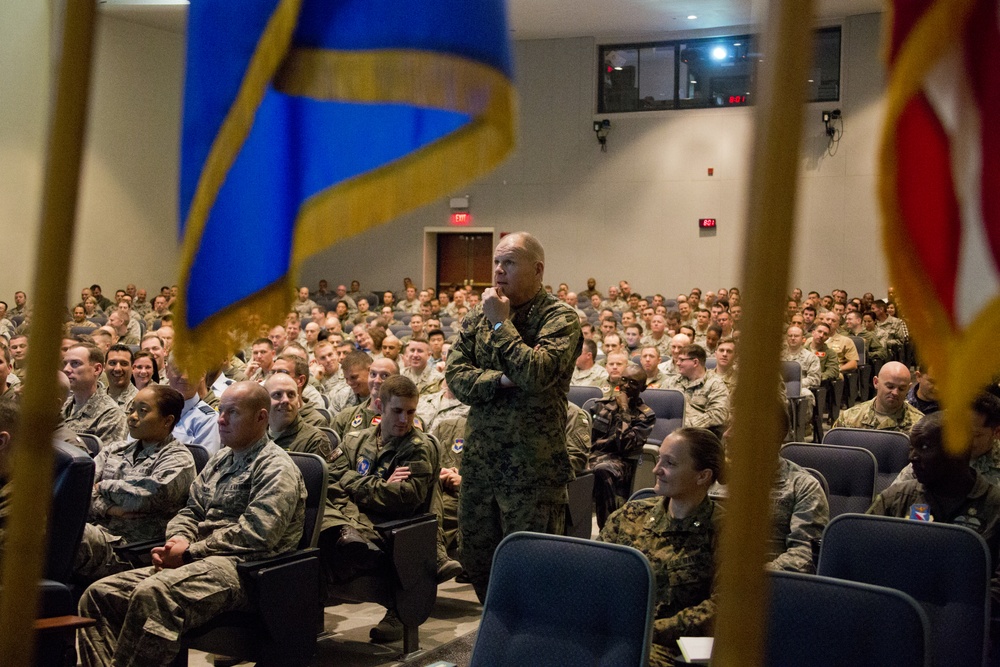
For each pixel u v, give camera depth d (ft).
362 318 49.01
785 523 11.22
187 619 10.78
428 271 61.62
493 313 11.02
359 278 62.64
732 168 55.47
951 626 8.38
